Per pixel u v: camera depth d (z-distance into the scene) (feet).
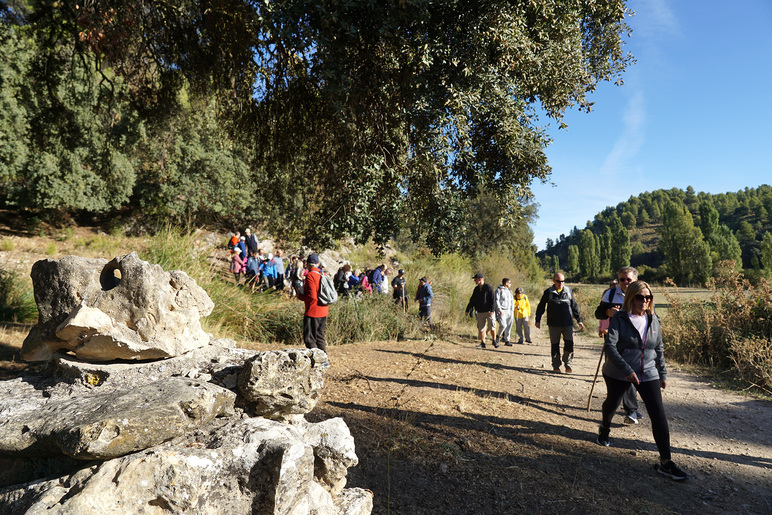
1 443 5.99
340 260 71.72
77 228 63.77
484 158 23.39
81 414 6.07
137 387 6.93
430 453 12.79
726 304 29.94
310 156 27.20
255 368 7.34
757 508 11.19
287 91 25.27
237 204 68.85
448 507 10.20
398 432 13.91
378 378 21.02
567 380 24.09
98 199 60.75
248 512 5.81
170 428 6.02
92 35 19.66
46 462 6.25
